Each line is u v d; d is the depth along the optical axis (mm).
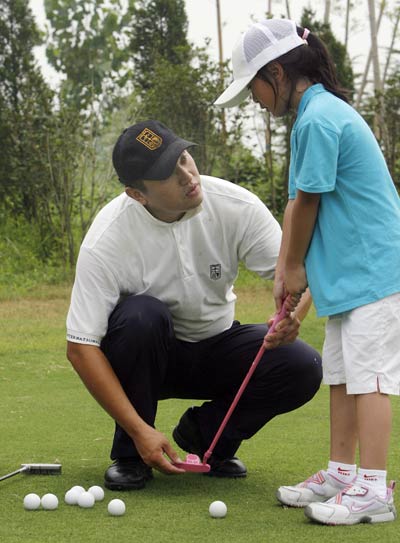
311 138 3387
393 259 3412
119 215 3787
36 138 12414
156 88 12617
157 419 5238
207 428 4051
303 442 4605
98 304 3740
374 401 3342
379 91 12797
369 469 3332
